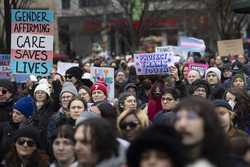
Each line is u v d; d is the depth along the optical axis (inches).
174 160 237.5
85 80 693.9
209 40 2236.7
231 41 1125.1
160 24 2559.1
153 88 571.5
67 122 461.4
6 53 865.5
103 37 2573.8
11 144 407.2
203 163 239.5
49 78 749.9
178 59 984.9
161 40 2613.2
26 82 685.9
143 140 239.5
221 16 1809.8
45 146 471.8
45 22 679.7
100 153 272.1
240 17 1878.7
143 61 765.9
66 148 328.2
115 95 804.0
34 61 681.6
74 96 490.0
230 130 377.4
